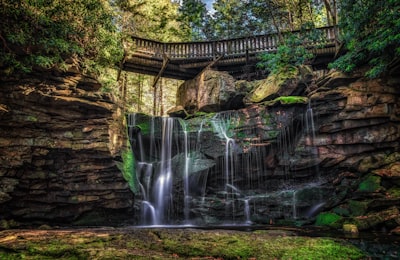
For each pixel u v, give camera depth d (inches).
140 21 858.1
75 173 389.1
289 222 404.5
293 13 843.4
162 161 512.7
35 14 334.0
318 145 464.8
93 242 229.3
